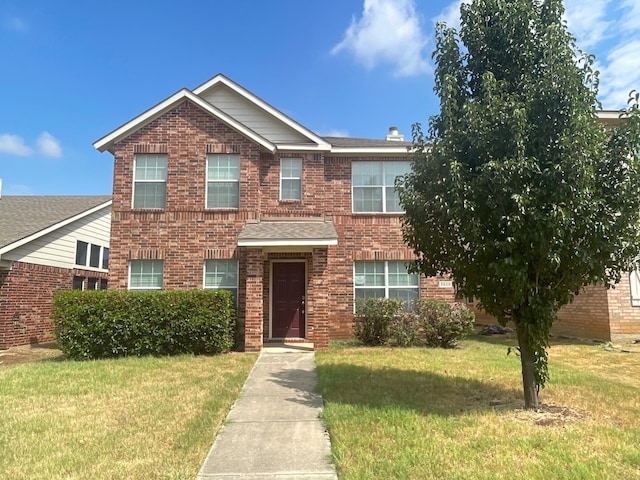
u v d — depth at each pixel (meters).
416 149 6.64
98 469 4.19
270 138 14.30
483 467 4.11
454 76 6.21
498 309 6.11
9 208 17.02
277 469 4.22
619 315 12.76
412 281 13.54
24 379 8.07
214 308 11.00
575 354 10.91
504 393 6.86
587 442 4.76
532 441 4.74
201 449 4.71
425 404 6.23
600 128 5.74
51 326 15.23
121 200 12.63
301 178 13.71
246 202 12.70
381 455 4.40
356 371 8.48
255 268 11.56
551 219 5.12
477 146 5.62
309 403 6.53
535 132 5.56
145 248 12.51
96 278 18.17
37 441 4.95
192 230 12.58
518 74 6.05
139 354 10.72
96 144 12.78
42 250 14.86
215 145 12.85
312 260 12.05
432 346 11.98
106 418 5.77
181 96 12.82
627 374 8.62
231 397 6.79
